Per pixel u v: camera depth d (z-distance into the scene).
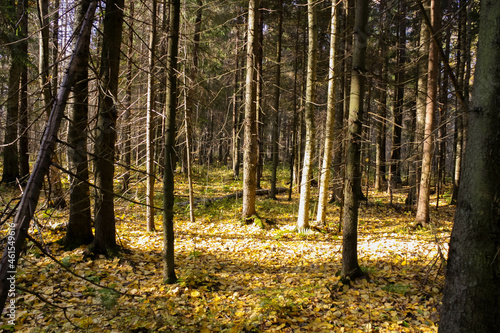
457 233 2.12
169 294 4.58
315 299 4.55
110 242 5.91
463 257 2.06
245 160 10.45
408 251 7.02
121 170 10.48
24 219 1.32
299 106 16.42
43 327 3.47
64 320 3.66
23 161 10.90
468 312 2.01
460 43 12.05
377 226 10.80
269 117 18.56
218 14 13.08
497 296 1.96
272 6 14.72
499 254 1.95
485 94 2.03
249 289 5.11
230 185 17.94
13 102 8.62
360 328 3.78
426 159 10.13
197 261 6.43
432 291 4.52
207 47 13.05
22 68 9.84
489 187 1.98
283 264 6.62
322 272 5.91
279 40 14.23
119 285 4.77
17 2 7.86
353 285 4.95
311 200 15.13
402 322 3.85
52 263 5.11
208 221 10.64
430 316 3.94
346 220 5.08
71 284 4.56
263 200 14.75
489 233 1.98
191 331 3.69
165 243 4.89
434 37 2.29
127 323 3.72
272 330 3.75
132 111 9.07
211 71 14.46
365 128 11.34
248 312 4.19
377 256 6.71
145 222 9.73
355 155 4.95
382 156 17.70
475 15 12.44
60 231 6.43
